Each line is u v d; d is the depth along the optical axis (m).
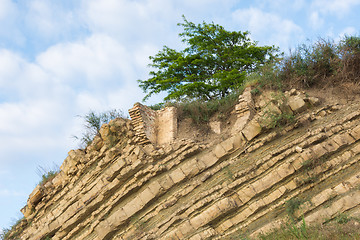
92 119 14.58
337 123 10.99
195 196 10.98
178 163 12.02
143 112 13.32
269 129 11.54
